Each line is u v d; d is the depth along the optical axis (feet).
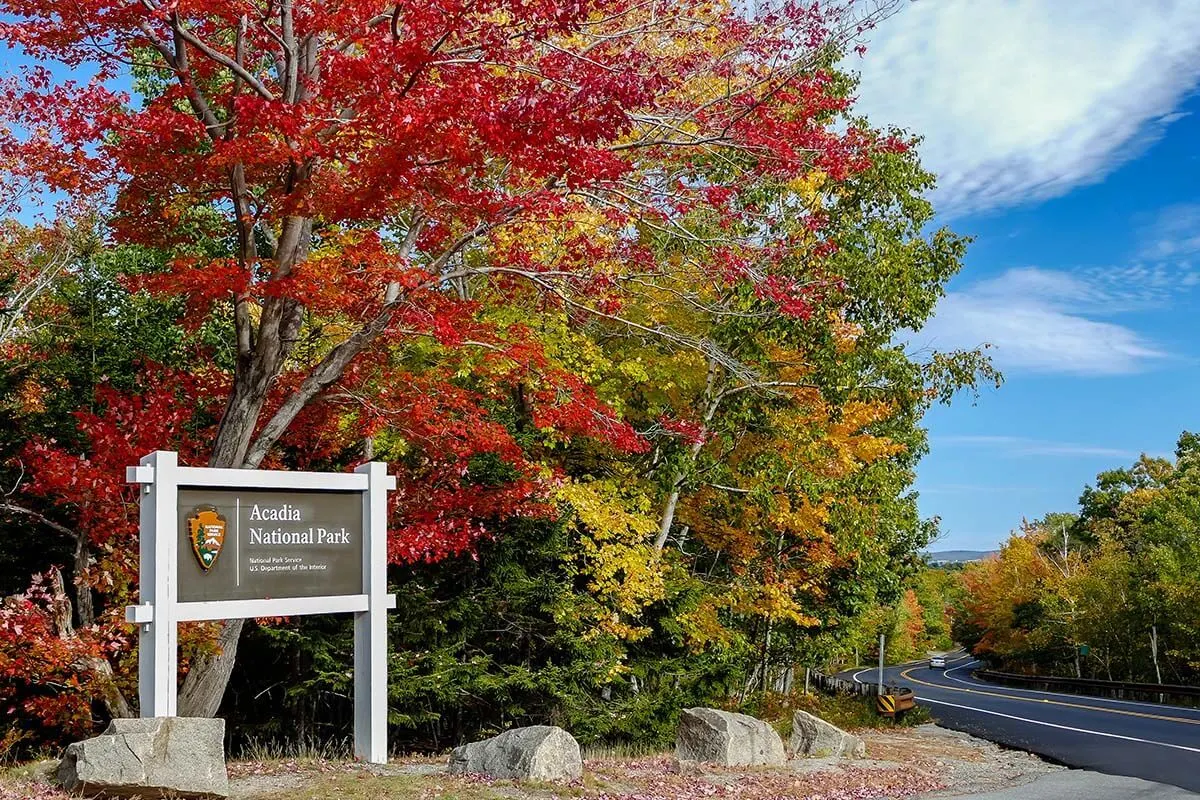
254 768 33.78
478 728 63.77
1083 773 46.68
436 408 48.37
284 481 34.73
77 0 38.01
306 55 43.47
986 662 274.36
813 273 57.11
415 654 56.49
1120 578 175.32
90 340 61.77
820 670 144.05
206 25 43.39
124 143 41.39
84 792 26.76
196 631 39.70
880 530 79.15
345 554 36.32
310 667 59.72
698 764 39.70
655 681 62.85
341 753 48.29
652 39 45.57
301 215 39.37
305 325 60.18
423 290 43.29
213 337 65.62
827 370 60.85
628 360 58.39
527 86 35.40
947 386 66.95
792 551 76.95
